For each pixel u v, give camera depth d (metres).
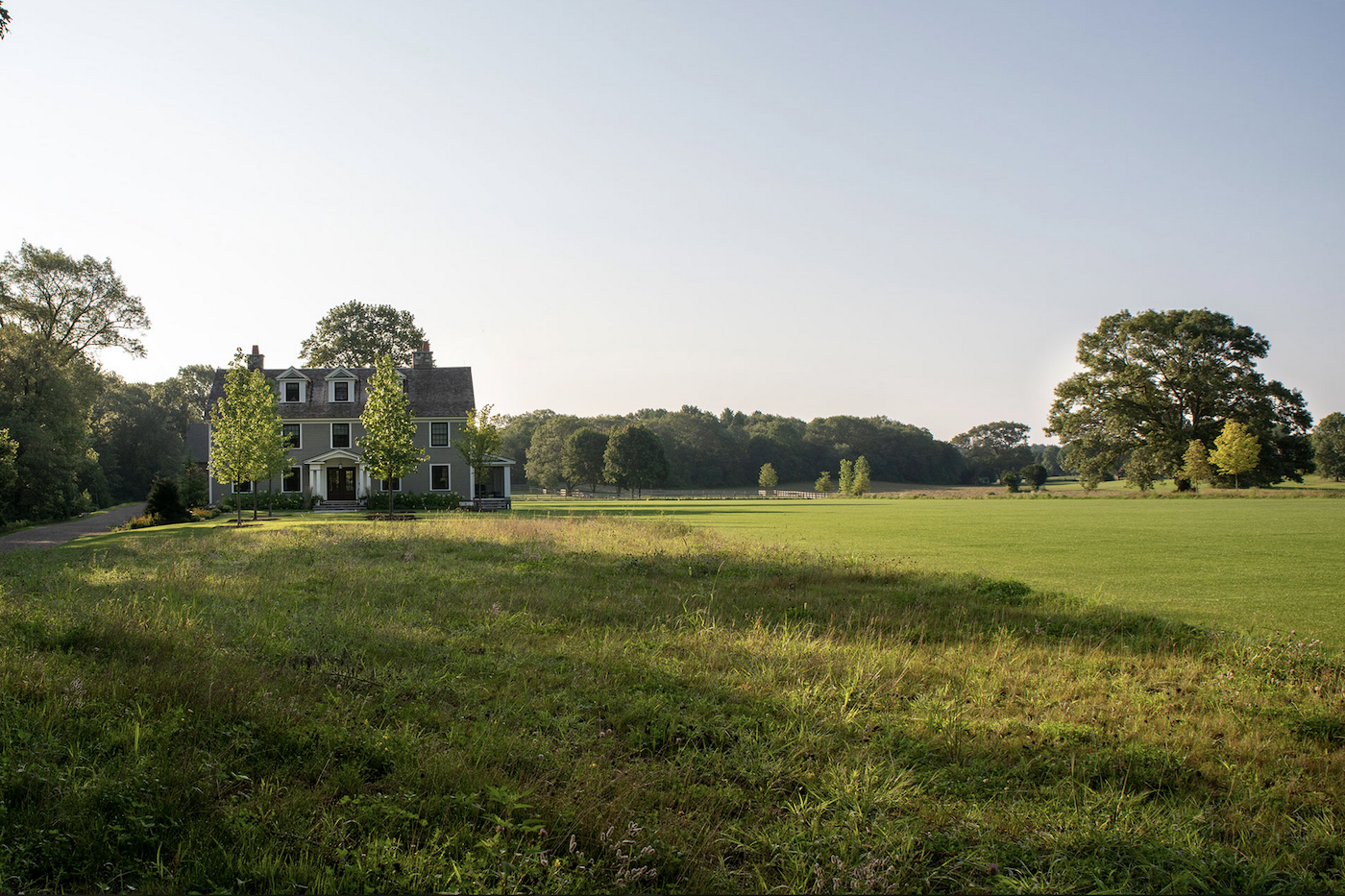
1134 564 17.03
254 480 35.91
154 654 7.42
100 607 9.89
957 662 8.55
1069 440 70.62
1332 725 6.49
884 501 59.88
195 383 100.50
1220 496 55.16
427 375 49.78
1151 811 5.00
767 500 67.19
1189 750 6.02
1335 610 11.62
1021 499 57.38
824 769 5.51
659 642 9.09
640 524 27.19
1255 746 6.08
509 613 10.84
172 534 25.25
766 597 12.39
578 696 6.95
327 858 4.11
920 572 15.27
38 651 7.30
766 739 6.05
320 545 19.69
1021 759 5.75
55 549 20.58
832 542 22.86
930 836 4.57
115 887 3.84
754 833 4.59
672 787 5.15
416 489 46.91
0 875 3.77
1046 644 9.52
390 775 5.06
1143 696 7.36
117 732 5.38
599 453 103.25
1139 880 4.23
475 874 3.89
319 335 65.69
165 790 4.59
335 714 6.02
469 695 6.82
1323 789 5.39
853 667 8.01
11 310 45.62
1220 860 4.36
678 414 143.00
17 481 37.84
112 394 79.12
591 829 4.50
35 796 4.51
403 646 8.51
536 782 5.03
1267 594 12.95
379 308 66.50
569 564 16.33
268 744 5.46
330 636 8.95
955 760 5.79
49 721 5.43
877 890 4.06
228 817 4.36
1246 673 8.09
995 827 4.74
